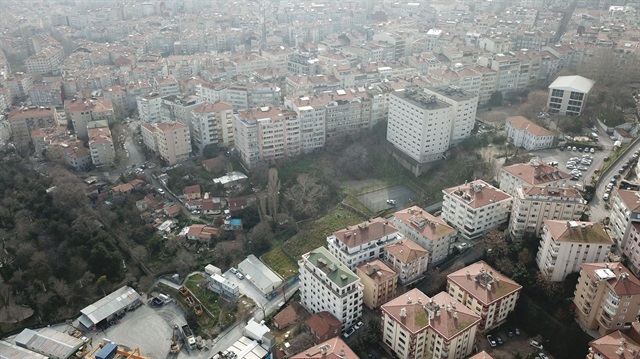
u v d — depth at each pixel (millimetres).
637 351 190625
